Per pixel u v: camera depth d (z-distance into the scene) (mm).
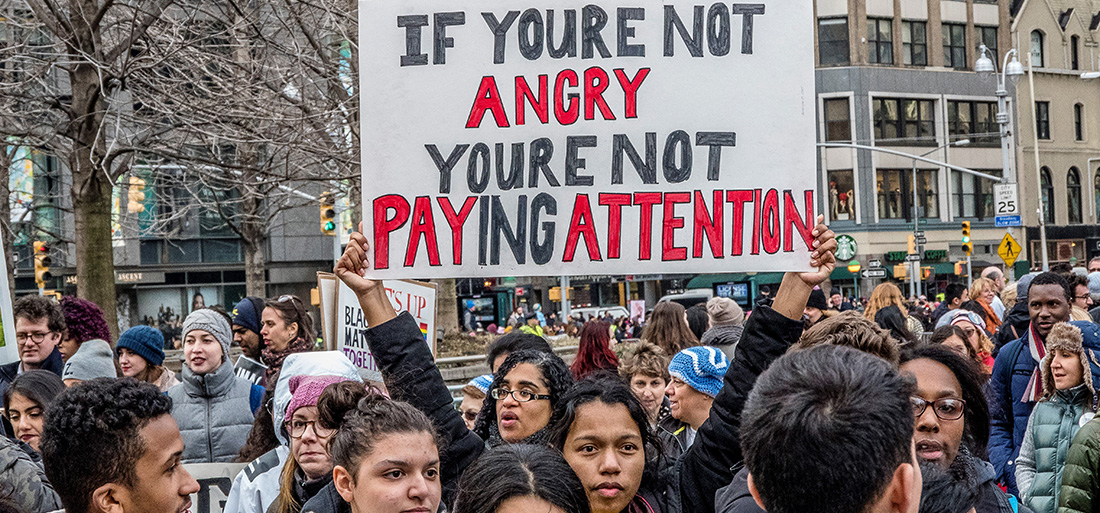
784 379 2189
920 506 2648
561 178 4621
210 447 6137
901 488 2104
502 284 48156
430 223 4633
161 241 39812
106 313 13922
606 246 4605
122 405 2934
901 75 49281
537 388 4500
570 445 3631
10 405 5121
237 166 15000
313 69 15031
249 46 15039
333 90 15891
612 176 4609
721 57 4602
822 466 2062
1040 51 52688
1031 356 6621
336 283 7227
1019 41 51781
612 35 4629
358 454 3354
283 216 40844
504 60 4645
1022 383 6594
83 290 13891
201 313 6285
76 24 13672
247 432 6219
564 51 4629
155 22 14992
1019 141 51656
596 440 3600
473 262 4621
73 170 14070
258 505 4512
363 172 4664
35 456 4711
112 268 14180
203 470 5145
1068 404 5785
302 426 4172
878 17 49094
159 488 2965
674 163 4598
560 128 4633
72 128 14031
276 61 15969
